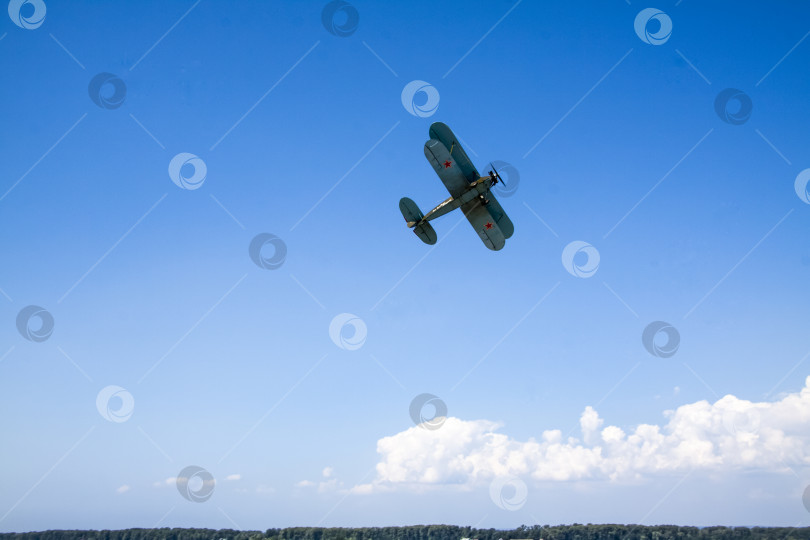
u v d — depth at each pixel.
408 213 49.75
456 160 43.50
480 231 47.59
